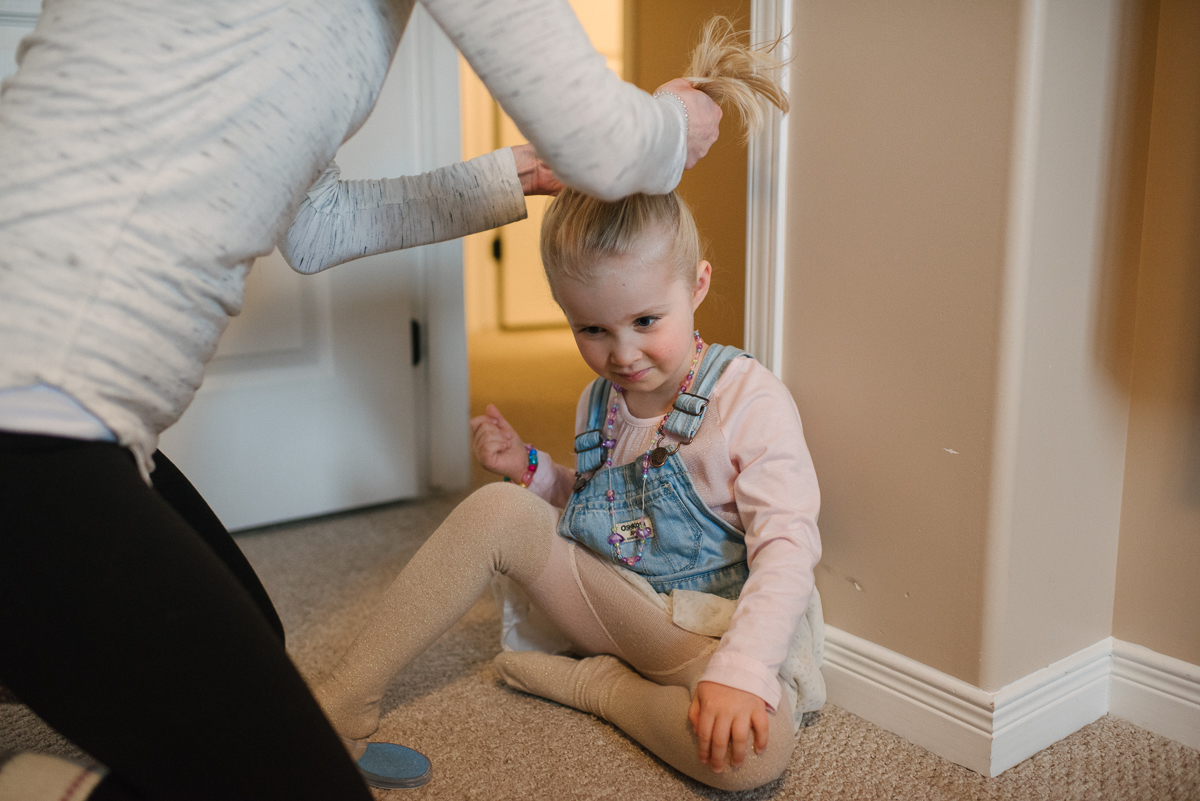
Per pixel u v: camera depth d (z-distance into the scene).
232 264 0.58
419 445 1.82
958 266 0.88
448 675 1.14
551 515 1.05
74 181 0.52
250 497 1.62
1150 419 0.99
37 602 0.49
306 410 1.65
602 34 3.45
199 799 0.52
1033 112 0.81
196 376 0.59
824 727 1.02
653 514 1.01
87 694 0.50
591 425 1.09
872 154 0.94
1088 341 0.93
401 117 1.64
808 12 0.98
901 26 0.90
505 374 2.87
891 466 0.97
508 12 0.55
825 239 1.00
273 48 0.58
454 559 0.97
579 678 1.04
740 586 1.01
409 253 1.73
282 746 0.53
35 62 0.54
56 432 0.51
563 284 0.93
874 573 1.01
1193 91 0.91
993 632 0.91
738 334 1.28
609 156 0.60
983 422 0.88
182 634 0.51
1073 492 0.96
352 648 0.96
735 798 0.88
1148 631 1.02
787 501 0.92
